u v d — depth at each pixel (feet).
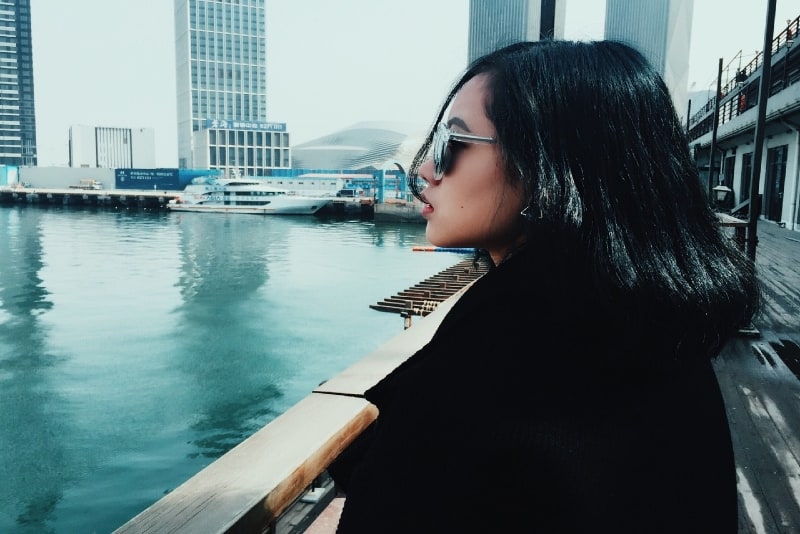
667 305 1.40
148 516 2.95
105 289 96.58
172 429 42.50
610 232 1.43
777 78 62.18
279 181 306.96
